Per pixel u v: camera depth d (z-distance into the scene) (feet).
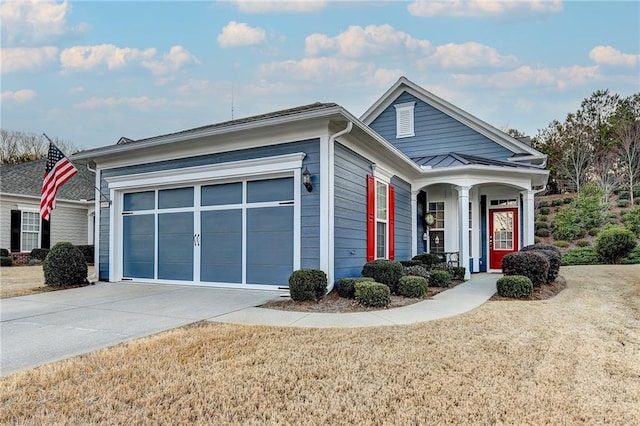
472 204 44.50
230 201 28.73
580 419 9.43
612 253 49.90
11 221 56.29
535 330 17.20
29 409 9.74
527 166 40.91
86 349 14.53
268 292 26.37
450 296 26.40
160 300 24.13
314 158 25.26
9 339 15.87
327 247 24.45
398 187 38.45
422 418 9.37
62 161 32.04
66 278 30.19
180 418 9.32
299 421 9.21
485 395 10.62
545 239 75.31
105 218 34.24
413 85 50.72
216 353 13.78
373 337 15.80
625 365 13.01
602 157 90.22
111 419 9.27
